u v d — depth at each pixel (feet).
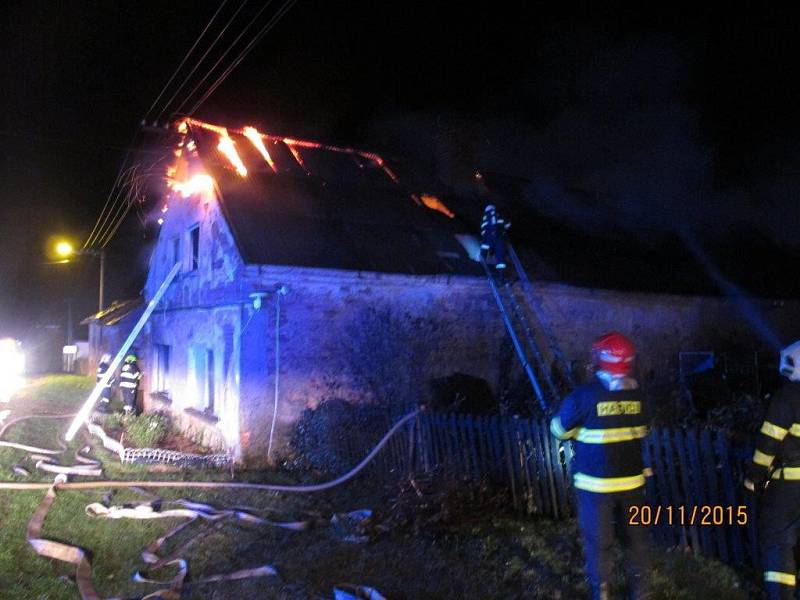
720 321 44.62
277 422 30.81
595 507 12.75
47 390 64.18
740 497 16.39
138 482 26.35
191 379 39.24
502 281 36.11
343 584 15.75
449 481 21.15
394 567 16.92
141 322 37.86
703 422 23.76
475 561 17.19
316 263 31.27
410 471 23.17
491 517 20.44
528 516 20.79
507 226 37.09
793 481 12.84
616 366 12.91
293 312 31.45
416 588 15.60
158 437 36.86
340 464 27.84
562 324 38.68
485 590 15.46
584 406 12.91
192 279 39.42
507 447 21.95
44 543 18.74
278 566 17.17
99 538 19.70
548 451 20.70
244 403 30.32
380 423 26.99
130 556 18.31
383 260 33.81
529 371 32.14
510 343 36.60
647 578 14.75
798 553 14.32
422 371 34.12
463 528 19.49
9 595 15.43
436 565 16.96
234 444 30.73
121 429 38.68
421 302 34.63
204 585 16.14
